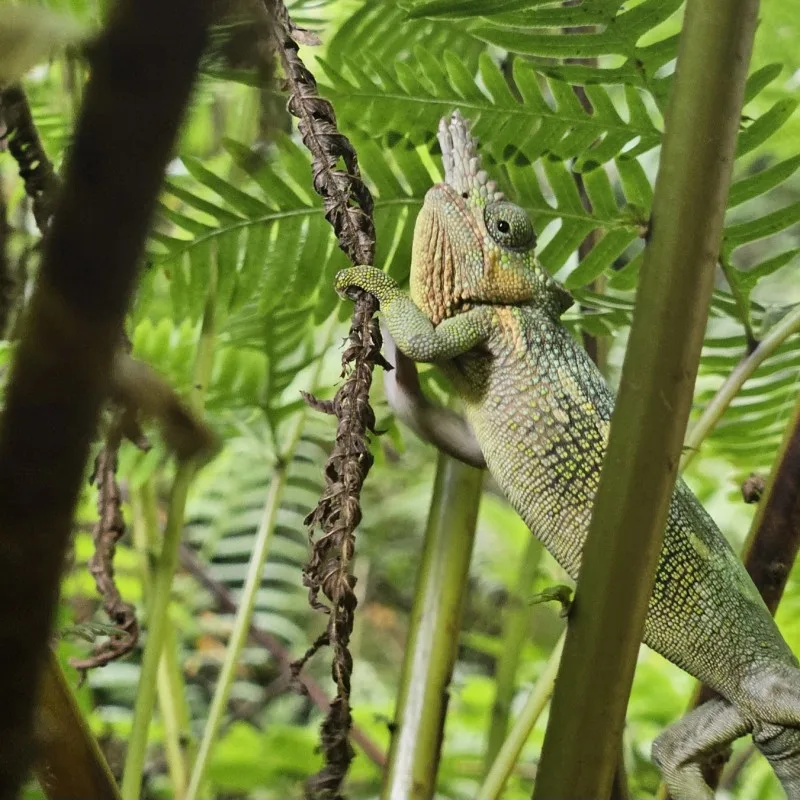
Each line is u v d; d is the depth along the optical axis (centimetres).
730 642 85
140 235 55
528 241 87
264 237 87
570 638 79
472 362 87
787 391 92
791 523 86
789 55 95
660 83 85
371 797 101
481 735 104
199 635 121
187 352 92
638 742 103
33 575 58
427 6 84
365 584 140
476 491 87
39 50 71
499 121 87
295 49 80
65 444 56
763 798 101
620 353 99
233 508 111
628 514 79
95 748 80
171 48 53
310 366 95
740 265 122
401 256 88
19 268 69
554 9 84
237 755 99
